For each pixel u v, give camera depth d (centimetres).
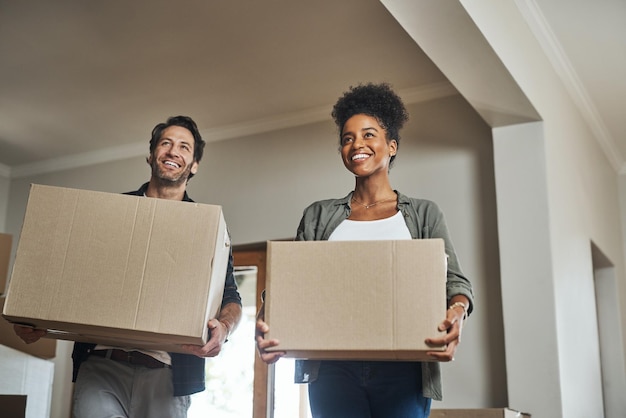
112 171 502
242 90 418
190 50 377
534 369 328
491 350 360
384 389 158
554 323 330
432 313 149
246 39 366
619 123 460
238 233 444
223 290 186
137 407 186
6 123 465
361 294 152
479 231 378
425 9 280
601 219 454
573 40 374
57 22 353
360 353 151
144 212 167
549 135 364
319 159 432
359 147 176
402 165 405
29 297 163
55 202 168
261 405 414
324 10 339
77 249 165
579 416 344
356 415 158
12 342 290
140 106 440
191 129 219
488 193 381
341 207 178
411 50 372
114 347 187
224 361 433
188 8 340
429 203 175
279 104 433
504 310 340
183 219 166
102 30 360
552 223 346
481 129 392
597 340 406
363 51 375
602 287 479
